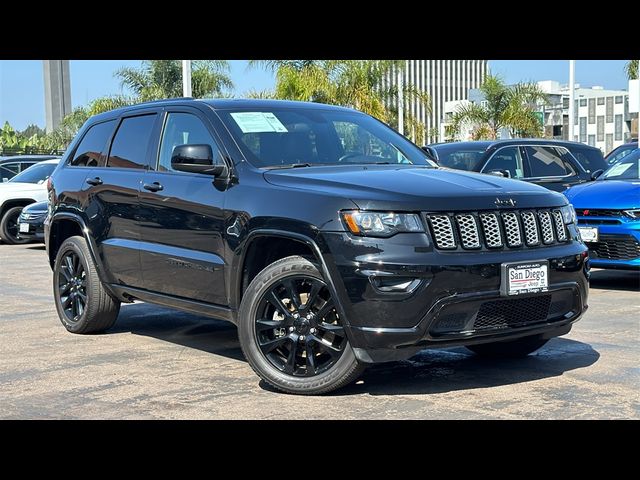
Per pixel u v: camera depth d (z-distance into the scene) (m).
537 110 31.05
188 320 7.93
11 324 7.89
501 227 5.14
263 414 4.84
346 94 27.66
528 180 12.39
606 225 9.12
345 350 5.05
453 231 4.97
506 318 5.15
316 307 5.16
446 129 31.64
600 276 10.67
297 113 6.42
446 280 4.88
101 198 6.91
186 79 22.48
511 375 5.66
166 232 6.20
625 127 94.50
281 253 5.67
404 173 5.52
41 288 10.57
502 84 30.72
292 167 5.77
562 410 4.82
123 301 7.01
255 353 5.33
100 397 5.26
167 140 6.48
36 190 17.86
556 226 5.42
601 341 6.71
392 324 4.86
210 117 6.16
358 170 5.64
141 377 5.75
